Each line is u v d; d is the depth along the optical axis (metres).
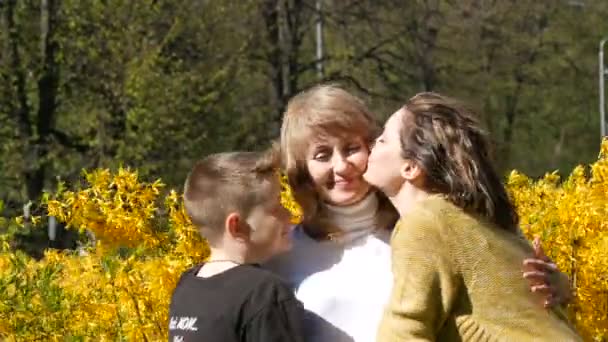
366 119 3.46
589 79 32.47
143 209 5.01
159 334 5.04
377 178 3.25
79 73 21.80
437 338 3.03
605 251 5.15
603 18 32.28
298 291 3.44
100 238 5.37
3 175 21.67
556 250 5.25
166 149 21.48
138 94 20.86
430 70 26.78
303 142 3.47
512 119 32.03
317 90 3.52
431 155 3.10
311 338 3.36
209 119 22.08
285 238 3.41
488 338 2.98
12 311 5.22
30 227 6.32
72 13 21.47
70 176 21.86
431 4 26.58
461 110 3.16
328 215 3.51
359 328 3.35
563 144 34.69
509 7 29.58
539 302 3.05
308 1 24.34
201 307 3.18
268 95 24.39
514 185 5.73
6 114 21.80
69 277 5.71
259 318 3.09
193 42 22.42
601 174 5.35
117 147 21.42
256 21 23.33
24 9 21.86
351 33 24.97
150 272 4.88
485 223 3.07
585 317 5.20
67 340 5.30
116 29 21.56
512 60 30.31
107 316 5.44
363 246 3.47
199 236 4.87
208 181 3.33
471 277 3.00
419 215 3.05
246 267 3.23
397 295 3.00
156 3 21.73
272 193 3.35
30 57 21.78
